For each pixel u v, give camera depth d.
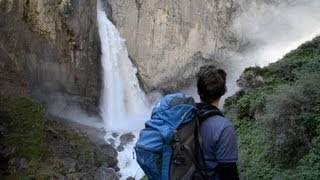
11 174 17.72
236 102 10.05
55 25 25.22
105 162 21.30
